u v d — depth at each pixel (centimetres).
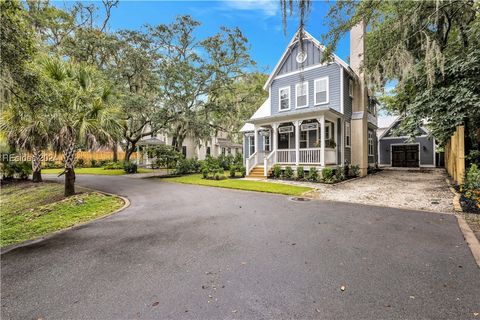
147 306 237
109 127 914
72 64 895
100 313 229
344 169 1345
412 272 291
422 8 767
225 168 2111
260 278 286
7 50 464
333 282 273
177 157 1772
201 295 254
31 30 539
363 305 231
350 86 1489
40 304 246
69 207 782
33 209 812
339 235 428
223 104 2091
